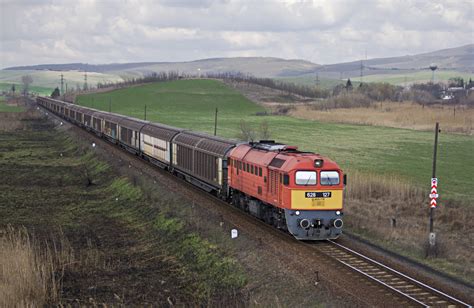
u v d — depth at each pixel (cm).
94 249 3494
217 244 3083
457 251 2909
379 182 4628
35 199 5162
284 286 2356
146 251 3422
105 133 8894
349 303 2067
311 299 2175
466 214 3838
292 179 2853
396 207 4009
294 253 2695
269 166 3111
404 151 7881
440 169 6278
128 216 4366
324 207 2886
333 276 2355
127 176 5566
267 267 2589
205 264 2941
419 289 2209
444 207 4050
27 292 2578
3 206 4825
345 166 6334
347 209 3897
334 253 2723
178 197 4256
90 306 2531
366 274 2353
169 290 2734
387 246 2994
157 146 5894
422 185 5162
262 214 3347
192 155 4722
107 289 2766
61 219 4366
